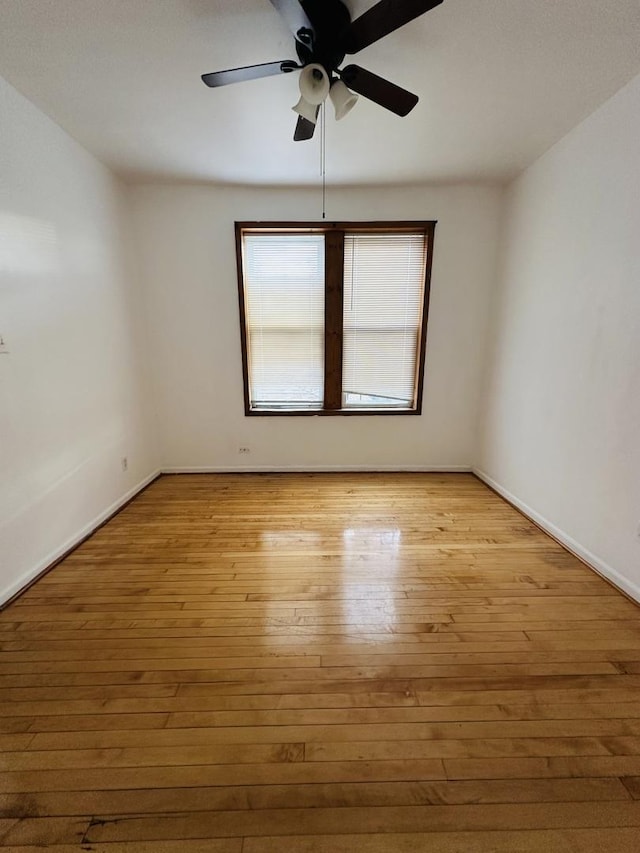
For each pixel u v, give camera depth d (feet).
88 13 4.91
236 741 3.91
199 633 5.39
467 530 8.50
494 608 5.93
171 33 5.23
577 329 7.54
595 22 5.03
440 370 11.65
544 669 4.80
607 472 6.75
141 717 4.16
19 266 6.47
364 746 3.86
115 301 9.60
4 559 6.08
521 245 9.50
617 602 6.09
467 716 4.18
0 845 3.10
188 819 3.27
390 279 11.09
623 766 3.68
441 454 12.21
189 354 11.51
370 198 10.43
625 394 6.38
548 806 3.36
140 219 10.52
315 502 10.03
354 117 7.13
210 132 7.68
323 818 3.28
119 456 9.76
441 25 5.09
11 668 4.81
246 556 7.41
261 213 10.55
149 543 7.95
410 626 5.53
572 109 6.92
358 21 4.33
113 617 5.73
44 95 6.49
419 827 3.22
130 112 7.01
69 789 3.49
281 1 4.21
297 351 11.66
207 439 12.10
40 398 6.93
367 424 12.03
